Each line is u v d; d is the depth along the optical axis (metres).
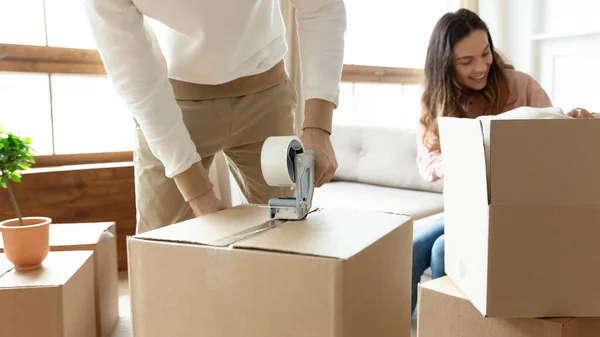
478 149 0.86
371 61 3.54
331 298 0.71
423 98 1.97
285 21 2.65
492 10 3.86
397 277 0.91
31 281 1.18
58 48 2.32
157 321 0.84
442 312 1.01
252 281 0.76
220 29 1.11
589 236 0.84
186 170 1.05
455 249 1.03
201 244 0.81
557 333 0.85
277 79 1.32
